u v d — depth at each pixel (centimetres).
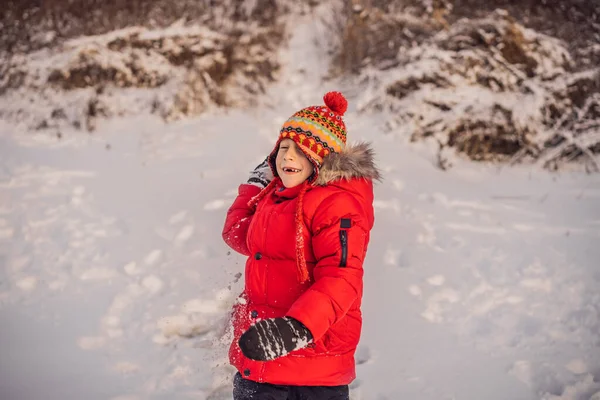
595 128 758
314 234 233
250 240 249
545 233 568
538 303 449
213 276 456
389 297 451
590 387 355
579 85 784
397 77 802
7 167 655
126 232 534
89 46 842
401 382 355
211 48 869
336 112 252
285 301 239
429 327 417
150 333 394
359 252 228
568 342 402
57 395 332
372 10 913
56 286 451
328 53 924
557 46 820
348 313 238
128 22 920
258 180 279
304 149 241
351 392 343
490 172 718
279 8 991
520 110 746
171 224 547
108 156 696
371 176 245
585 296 457
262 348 203
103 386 341
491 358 384
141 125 773
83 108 780
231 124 777
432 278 477
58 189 611
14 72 829
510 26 812
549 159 742
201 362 363
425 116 756
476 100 763
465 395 346
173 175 645
